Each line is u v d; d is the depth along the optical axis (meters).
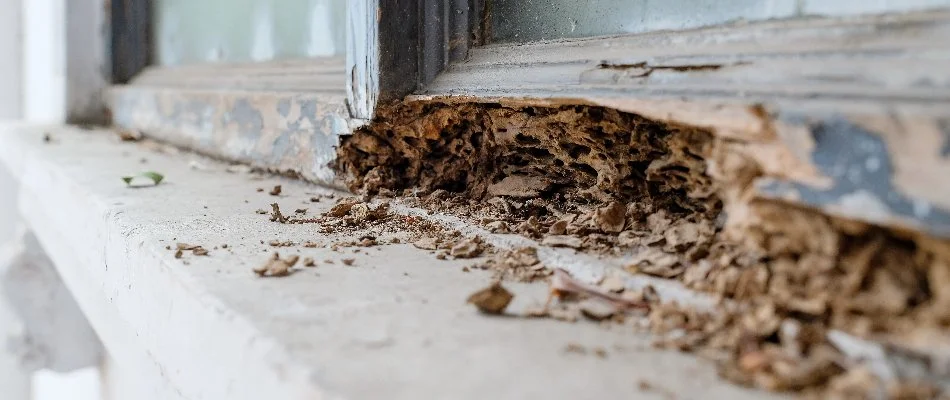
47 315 0.75
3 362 1.07
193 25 0.77
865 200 0.23
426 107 0.44
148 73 0.85
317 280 0.33
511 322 0.28
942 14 0.25
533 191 0.41
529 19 0.42
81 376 0.90
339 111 0.46
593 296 0.31
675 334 0.27
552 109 0.38
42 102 1.02
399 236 0.39
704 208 0.35
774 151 0.26
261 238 0.39
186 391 0.33
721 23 0.35
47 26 0.95
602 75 0.36
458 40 0.44
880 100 0.24
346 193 0.48
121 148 0.69
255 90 0.58
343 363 0.24
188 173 0.55
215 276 0.33
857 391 0.21
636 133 0.35
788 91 0.27
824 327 0.25
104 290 0.43
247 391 0.26
